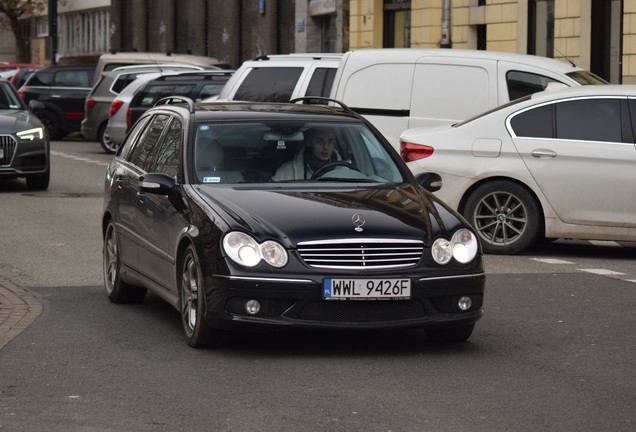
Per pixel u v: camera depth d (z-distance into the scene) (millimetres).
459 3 55688
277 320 13562
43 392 12266
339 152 15914
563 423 11047
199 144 15680
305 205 14297
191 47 86625
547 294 18609
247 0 79375
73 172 42875
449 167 23203
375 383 12664
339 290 13531
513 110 23141
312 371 13242
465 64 26266
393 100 26688
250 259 13586
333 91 27172
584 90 22875
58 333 15414
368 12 63594
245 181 15312
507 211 23156
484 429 10836
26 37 127000
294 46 73938
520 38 52000
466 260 14047
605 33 47969
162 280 15562
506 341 14961
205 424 11031
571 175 22578
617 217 22453
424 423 11039
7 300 17938
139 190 16547
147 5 94000
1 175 35031
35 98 62250
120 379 12836
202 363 13625
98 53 107250
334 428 10883
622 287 19375
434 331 14719
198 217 14305
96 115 53625
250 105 16922
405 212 14320
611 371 13266
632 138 22531
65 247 23953
